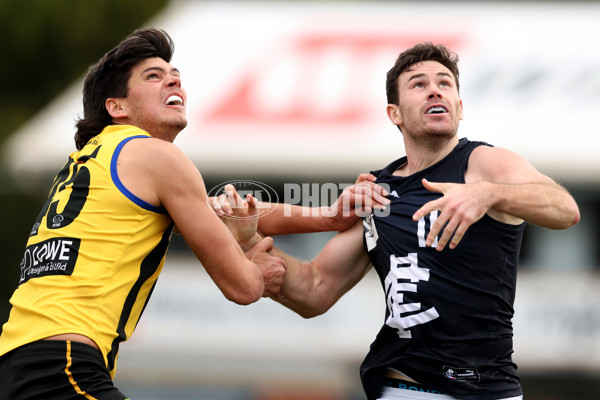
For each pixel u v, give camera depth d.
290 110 44.59
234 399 39.69
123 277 12.67
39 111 63.91
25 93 64.81
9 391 12.15
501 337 14.21
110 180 12.84
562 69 45.62
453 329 14.10
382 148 41.88
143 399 39.88
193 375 39.91
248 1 53.84
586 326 38.28
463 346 14.07
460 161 14.71
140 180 12.91
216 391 39.75
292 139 42.81
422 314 14.19
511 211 13.16
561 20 49.41
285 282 16.25
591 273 39.59
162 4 65.44
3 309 50.16
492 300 14.12
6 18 63.47
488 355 14.11
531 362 38.41
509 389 14.17
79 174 13.08
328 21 51.22
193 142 43.03
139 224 12.87
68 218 12.79
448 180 14.60
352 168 41.78
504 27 48.91
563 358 38.16
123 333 12.67
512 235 14.22
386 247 14.84
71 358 12.00
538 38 48.09
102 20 64.38
